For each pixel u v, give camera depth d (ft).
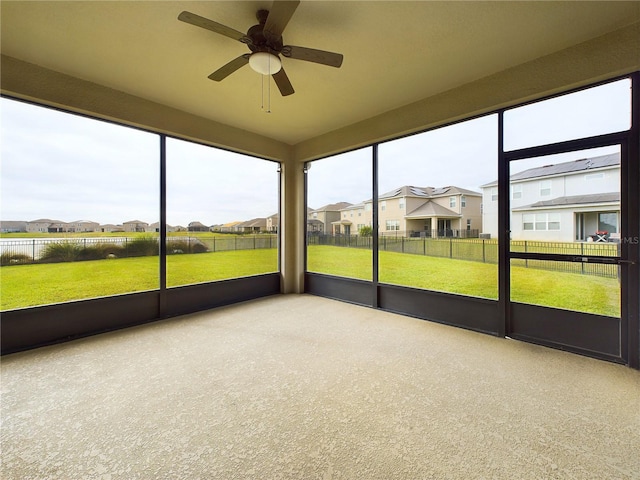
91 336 9.84
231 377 7.12
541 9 6.40
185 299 12.48
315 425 5.37
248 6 6.24
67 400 6.15
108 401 6.12
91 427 5.32
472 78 9.39
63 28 6.95
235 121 12.91
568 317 8.56
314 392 6.46
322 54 6.48
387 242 12.88
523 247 9.30
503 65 8.66
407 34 7.20
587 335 8.27
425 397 6.24
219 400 6.17
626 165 7.59
